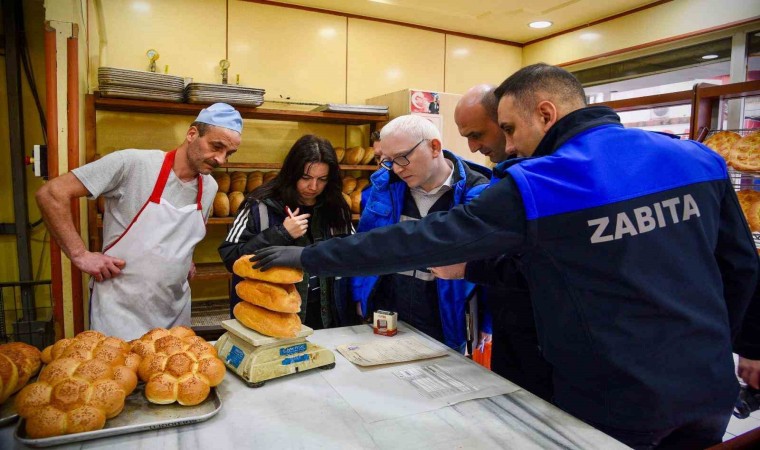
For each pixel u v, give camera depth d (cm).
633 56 407
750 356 126
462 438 93
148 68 336
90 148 290
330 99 400
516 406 107
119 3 326
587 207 93
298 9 381
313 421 100
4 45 309
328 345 146
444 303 170
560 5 386
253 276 123
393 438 93
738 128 268
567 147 101
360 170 399
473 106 172
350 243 109
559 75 110
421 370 127
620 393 96
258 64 371
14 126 310
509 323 159
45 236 330
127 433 93
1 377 100
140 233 181
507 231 97
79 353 108
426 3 379
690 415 97
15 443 89
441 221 101
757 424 253
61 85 234
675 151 101
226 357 127
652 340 94
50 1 229
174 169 188
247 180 353
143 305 183
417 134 162
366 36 411
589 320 96
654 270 94
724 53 353
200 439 92
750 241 112
